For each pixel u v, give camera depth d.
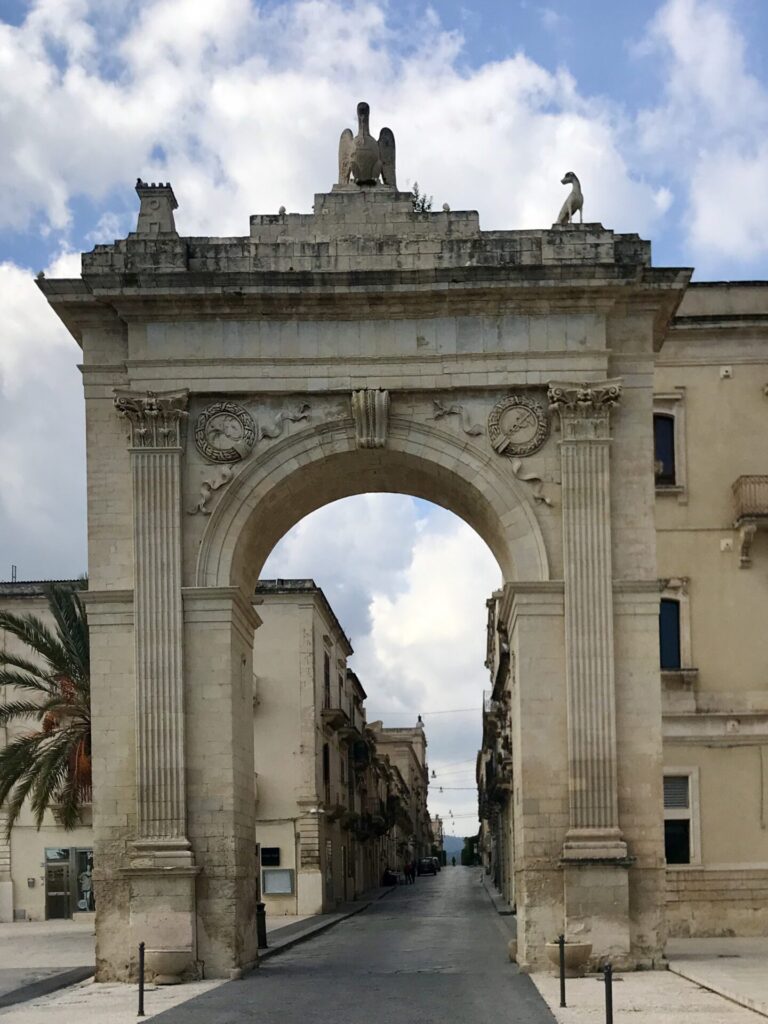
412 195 32.91
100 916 30.11
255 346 31.83
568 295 31.55
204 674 30.86
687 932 39.31
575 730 30.30
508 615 33.19
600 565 30.91
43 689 44.34
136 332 31.84
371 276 31.38
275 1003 24.80
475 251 31.92
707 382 42.47
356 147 33.53
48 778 41.97
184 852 29.81
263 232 32.75
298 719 58.72
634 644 30.91
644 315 32.19
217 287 31.34
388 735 171.00
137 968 29.31
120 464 31.72
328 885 61.47
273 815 57.94
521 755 30.75
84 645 43.19
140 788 30.19
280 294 31.41
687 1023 20.75
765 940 37.72
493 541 33.53
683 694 40.72
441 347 31.84
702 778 40.25
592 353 31.62
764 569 41.44
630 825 30.23
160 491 31.22
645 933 29.72
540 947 29.84
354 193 32.91
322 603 62.75
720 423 42.28
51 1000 26.36
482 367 31.72
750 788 40.19
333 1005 24.39
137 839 30.06
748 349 42.50
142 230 32.12
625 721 30.62
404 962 33.03
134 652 30.78
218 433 31.70
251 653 34.44
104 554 31.39
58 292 31.78
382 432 31.69
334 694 69.25
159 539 31.09
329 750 64.88
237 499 31.52
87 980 30.14
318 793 59.59
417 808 176.75
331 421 31.75
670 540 41.81
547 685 30.80
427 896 81.12
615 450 31.69
